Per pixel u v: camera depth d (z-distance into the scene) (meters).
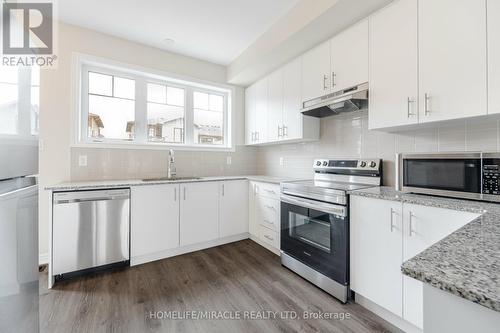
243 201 3.10
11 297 0.91
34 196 1.12
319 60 2.27
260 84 3.24
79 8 2.16
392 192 1.63
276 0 2.05
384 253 1.50
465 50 1.29
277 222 2.56
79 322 1.48
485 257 0.52
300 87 2.52
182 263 2.39
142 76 2.94
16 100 0.95
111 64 2.62
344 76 2.01
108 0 2.05
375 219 1.55
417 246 1.33
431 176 1.43
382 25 1.71
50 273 1.90
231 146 3.56
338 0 1.68
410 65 1.54
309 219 2.03
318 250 1.92
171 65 3.02
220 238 2.94
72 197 2.01
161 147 2.99
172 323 1.49
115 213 2.20
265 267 2.30
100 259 2.13
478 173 1.25
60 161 2.38
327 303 1.71
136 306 1.66
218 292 1.85
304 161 2.92
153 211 2.42
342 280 1.71
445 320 0.46
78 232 2.04
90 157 2.54
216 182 2.87
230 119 3.57
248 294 1.82
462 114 1.31
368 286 1.59
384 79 1.70
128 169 2.76
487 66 1.21
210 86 3.36
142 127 2.93
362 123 2.25
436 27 1.41
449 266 0.47
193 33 2.58
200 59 3.24
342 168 2.34
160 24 2.42
